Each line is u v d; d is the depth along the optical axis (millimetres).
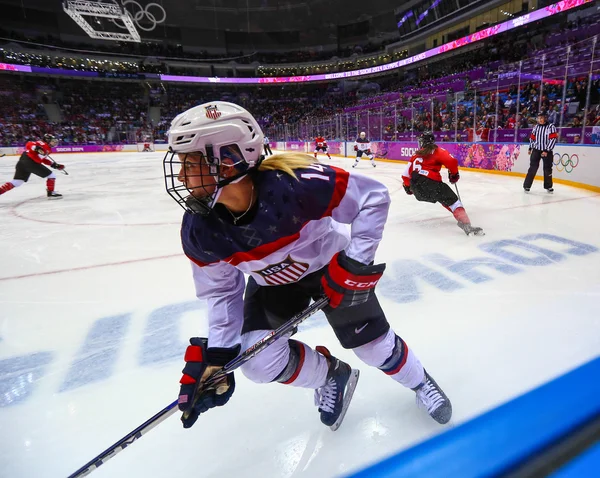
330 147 20344
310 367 1479
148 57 34438
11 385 2021
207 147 989
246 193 1121
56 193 7785
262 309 1445
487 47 22078
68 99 32438
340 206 1224
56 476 1495
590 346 2152
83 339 2449
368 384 1928
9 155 24750
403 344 1548
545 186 6758
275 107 36312
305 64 35531
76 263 3824
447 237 4312
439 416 1588
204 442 1620
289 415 1753
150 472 1488
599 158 6637
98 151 27281
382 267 1226
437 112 14531
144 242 4508
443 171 10805
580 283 2971
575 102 10109
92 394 1943
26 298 3057
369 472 1427
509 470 1374
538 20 17797
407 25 28391
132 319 2693
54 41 31469
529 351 2133
